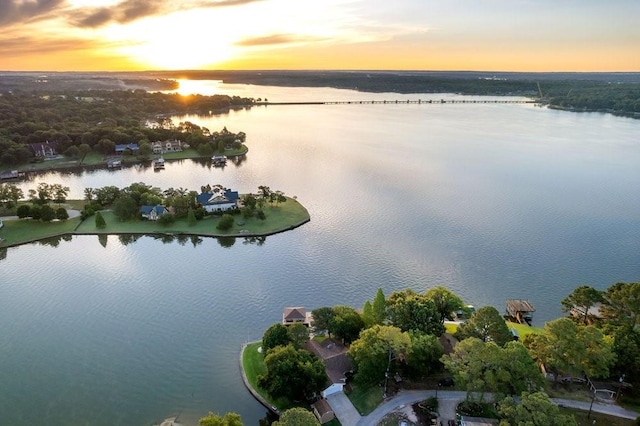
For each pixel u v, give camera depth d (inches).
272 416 2982.3
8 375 3380.9
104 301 4466.0
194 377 3368.6
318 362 3051.2
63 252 5590.6
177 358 3592.5
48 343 3784.5
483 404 2923.2
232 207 6771.7
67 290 4682.6
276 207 6860.2
